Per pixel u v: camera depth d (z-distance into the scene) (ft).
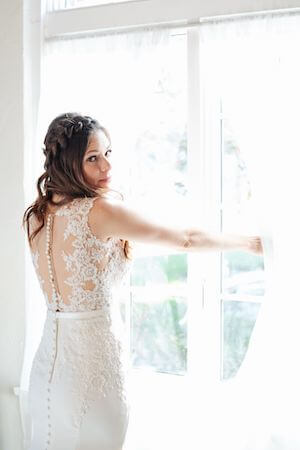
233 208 8.23
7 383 9.25
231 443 7.49
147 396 8.38
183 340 8.77
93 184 7.04
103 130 7.07
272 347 7.25
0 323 9.24
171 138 8.58
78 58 8.43
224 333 8.41
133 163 8.65
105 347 6.79
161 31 7.97
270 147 7.23
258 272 8.23
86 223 6.68
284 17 7.25
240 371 7.47
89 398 6.65
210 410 7.75
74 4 8.85
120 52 8.17
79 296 6.74
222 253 8.38
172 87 8.50
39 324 8.77
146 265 8.89
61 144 6.79
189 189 8.23
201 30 7.75
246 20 7.45
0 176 9.07
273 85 7.25
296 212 7.15
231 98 7.47
